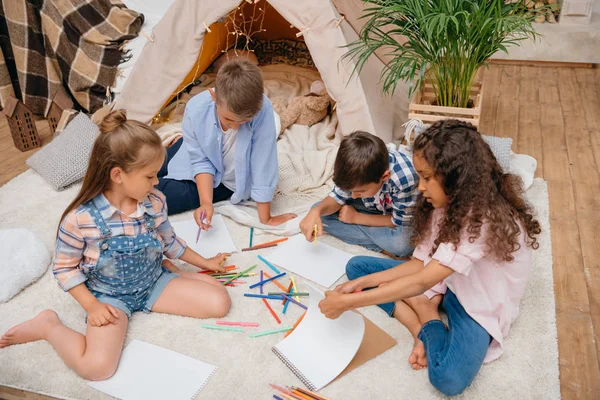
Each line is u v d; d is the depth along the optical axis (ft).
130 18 9.08
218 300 4.93
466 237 4.01
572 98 9.62
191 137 6.00
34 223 6.49
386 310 5.00
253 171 6.12
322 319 4.56
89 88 8.76
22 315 5.10
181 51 7.65
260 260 5.75
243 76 4.99
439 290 4.85
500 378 4.37
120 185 4.40
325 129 8.13
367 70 7.44
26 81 8.98
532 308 5.07
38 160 7.51
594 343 4.76
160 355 4.54
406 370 4.45
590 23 10.73
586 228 6.26
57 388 4.30
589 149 7.94
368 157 4.88
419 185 4.23
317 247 5.90
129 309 4.84
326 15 6.89
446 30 6.47
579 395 4.29
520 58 11.10
